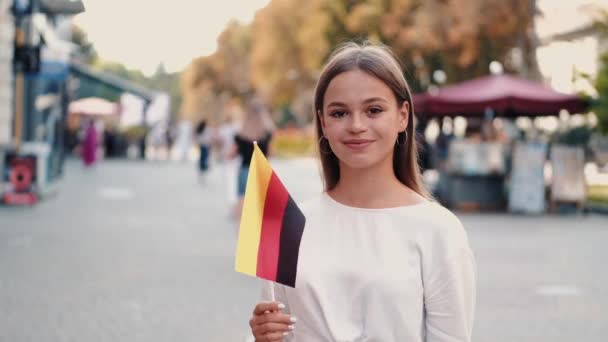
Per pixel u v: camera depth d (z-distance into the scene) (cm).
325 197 249
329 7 3462
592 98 1778
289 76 5312
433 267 231
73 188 2181
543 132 2673
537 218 1688
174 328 669
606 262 1060
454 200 1877
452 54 3011
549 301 804
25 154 1672
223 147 3041
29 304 745
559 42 3112
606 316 742
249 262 234
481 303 791
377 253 233
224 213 1619
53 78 1681
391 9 3150
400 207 238
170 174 3031
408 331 229
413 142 253
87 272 912
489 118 1978
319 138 257
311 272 235
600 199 2048
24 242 1131
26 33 1516
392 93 239
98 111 4041
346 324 233
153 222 1434
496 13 2778
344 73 238
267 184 239
